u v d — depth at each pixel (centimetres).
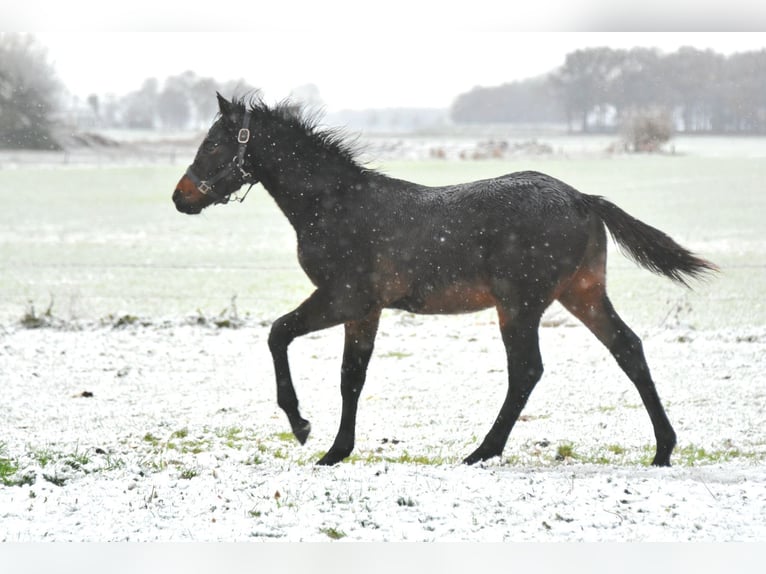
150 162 10119
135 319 2238
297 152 1123
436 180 7044
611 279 3241
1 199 6525
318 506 873
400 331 2158
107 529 814
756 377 1664
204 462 1084
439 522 833
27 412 1429
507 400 1056
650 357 1845
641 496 905
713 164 9069
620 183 7206
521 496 899
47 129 11312
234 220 5444
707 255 3800
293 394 1070
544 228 1042
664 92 15038
